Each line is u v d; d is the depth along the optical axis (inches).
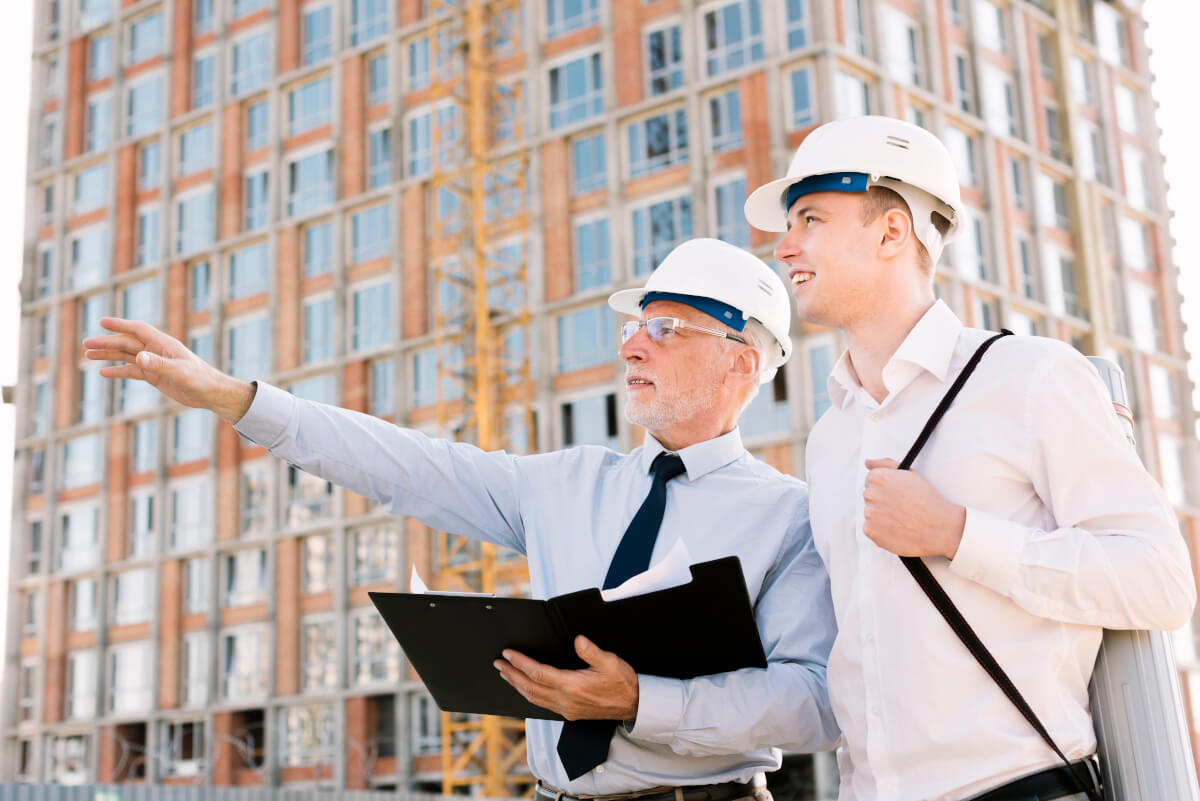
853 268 105.6
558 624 108.4
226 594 1396.4
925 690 95.8
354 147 1413.6
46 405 1604.3
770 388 1070.4
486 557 1238.3
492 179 1326.3
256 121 1507.1
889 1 1183.6
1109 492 94.9
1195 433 1376.7
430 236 1344.7
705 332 140.4
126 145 1600.6
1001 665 94.9
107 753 1443.2
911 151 106.5
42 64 1732.3
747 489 134.3
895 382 102.3
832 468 108.8
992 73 1274.6
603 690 110.7
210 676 1370.6
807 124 1106.7
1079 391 96.9
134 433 1517.0
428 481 139.4
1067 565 91.3
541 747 132.5
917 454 99.6
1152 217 1414.9
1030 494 97.8
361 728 1259.2
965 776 94.3
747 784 128.6
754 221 118.4
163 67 1594.5
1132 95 1455.5
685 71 1187.3
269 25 1513.3
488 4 1380.4
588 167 1246.3
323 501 1348.4
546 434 1206.9
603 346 1195.3
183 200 1542.8
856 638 102.0
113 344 125.3
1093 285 1296.8
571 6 1294.3
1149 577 91.4
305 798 408.2
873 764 97.9
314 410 134.2
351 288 1390.3
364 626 1291.8
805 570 128.3
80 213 1640.0
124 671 1457.9
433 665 118.0
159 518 1457.9
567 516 138.9
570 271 1230.3
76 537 1541.6
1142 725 95.3
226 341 1465.3
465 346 1284.4
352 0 1466.5
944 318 103.8
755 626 108.0
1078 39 1384.1
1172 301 1408.7
